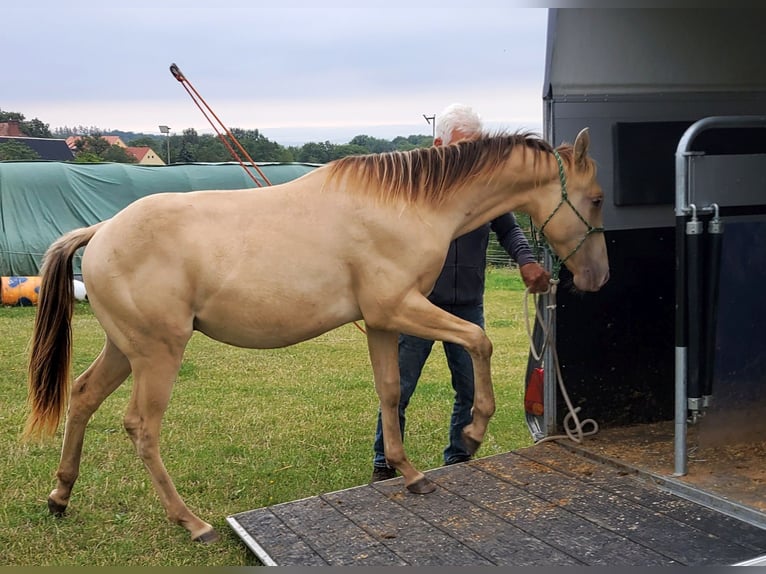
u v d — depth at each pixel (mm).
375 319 2996
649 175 3684
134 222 2848
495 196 3135
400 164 3002
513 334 8312
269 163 12273
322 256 2906
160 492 3021
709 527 2652
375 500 3051
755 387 3283
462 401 3740
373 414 5055
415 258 2961
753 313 3154
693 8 3496
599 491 3027
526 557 2477
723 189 2941
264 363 6707
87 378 3219
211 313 2910
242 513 2986
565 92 3410
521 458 3469
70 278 3129
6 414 4848
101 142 25109
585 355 3781
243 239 2871
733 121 2924
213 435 4535
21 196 10672
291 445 4379
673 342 3994
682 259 2918
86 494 3498
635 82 3547
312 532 2773
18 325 8453
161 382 2926
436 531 2732
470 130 3469
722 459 3230
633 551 2479
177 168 11594
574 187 3156
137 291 2822
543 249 3492
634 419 3939
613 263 3744
